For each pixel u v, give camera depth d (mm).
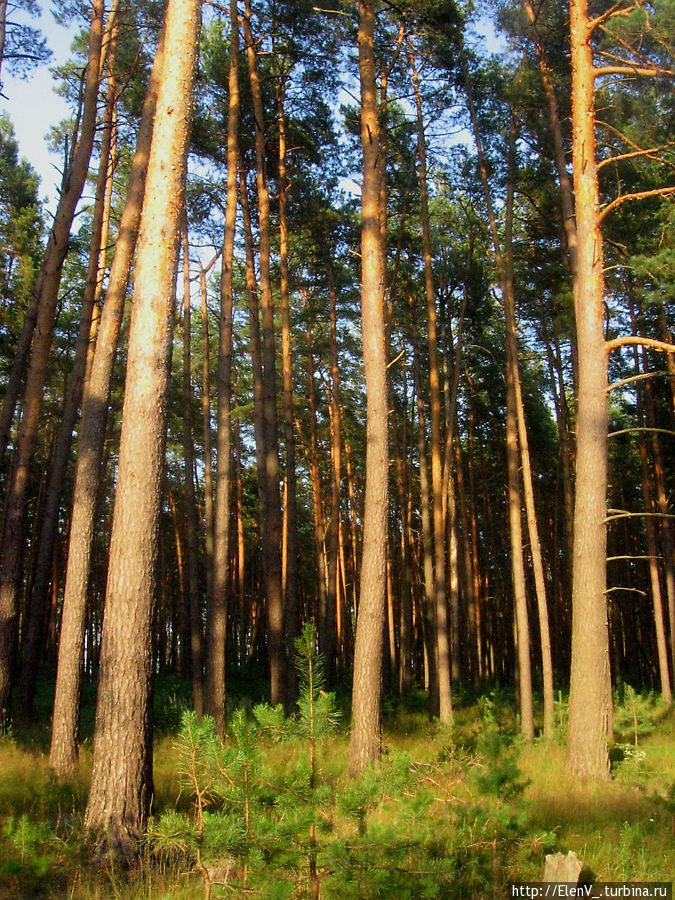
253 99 17188
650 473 25922
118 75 15609
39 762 9992
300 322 23359
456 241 21312
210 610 13750
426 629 24688
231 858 4488
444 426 26391
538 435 27281
